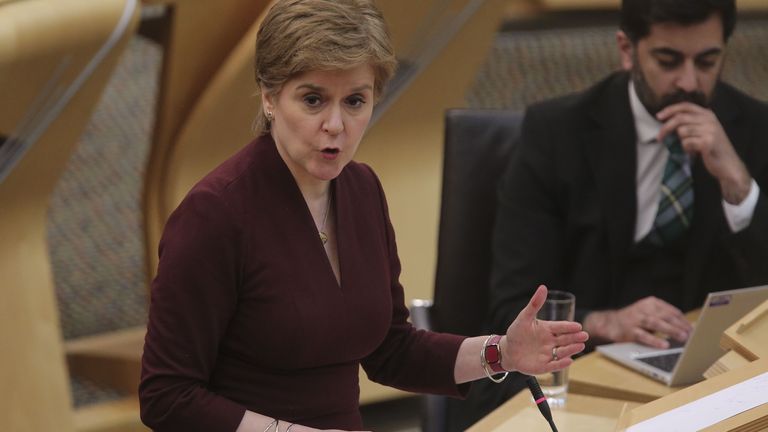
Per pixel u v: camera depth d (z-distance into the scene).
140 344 12.45
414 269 12.31
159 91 11.12
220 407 5.64
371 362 6.61
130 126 17.81
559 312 7.10
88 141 17.48
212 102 10.66
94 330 13.84
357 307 5.93
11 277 9.59
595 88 9.09
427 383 6.47
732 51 21.81
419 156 12.25
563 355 5.98
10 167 9.13
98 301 14.47
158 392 5.64
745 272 8.72
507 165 9.23
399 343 6.54
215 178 5.73
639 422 5.07
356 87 5.39
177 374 5.64
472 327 9.21
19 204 9.52
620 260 8.86
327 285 5.84
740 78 20.94
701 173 8.73
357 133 5.49
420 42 11.64
